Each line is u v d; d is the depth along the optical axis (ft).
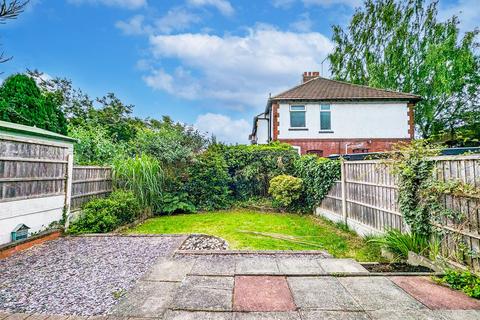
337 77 77.10
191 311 9.07
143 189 29.07
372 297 10.09
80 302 10.00
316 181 30.63
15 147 16.55
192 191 34.58
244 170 36.94
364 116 50.83
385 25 66.49
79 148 31.19
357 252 17.39
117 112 55.88
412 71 62.44
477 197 11.34
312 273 12.39
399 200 16.39
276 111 51.03
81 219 21.85
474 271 11.50
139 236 19.84
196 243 18.26
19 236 16.61
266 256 15.19
